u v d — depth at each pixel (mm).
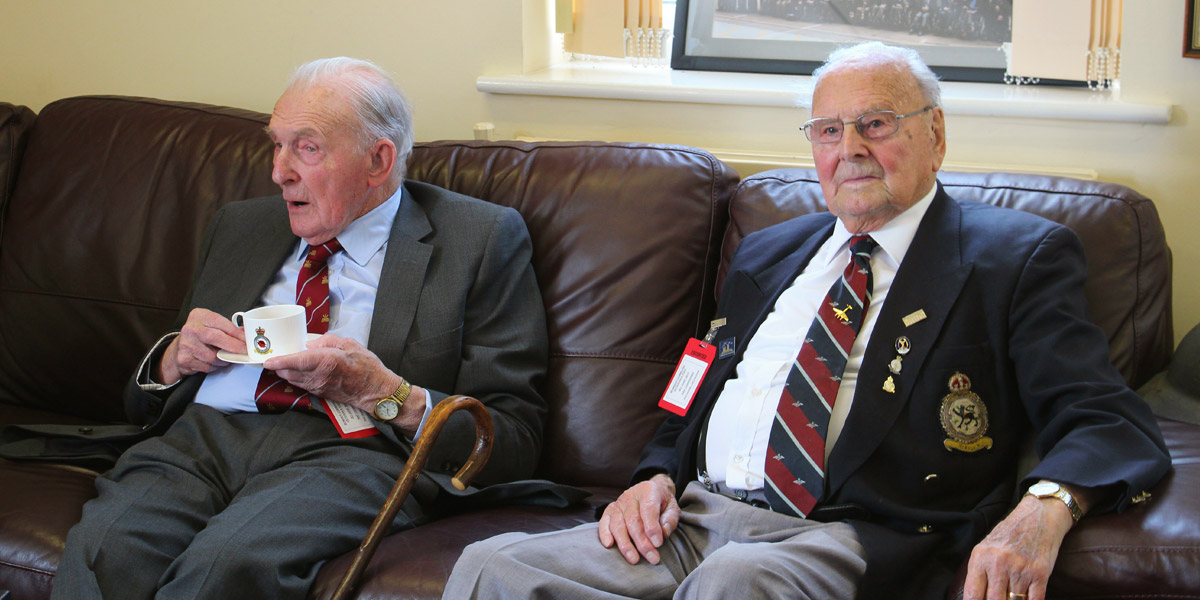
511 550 1454
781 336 1711
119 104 2461
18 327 2322
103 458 1934
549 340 2059
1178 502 1343
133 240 2295
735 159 2398
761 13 2607
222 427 1818
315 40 2734
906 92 1604
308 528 1601
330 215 1915
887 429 1523
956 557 1495
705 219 2072
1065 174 2178
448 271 1958
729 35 2646
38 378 2318
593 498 1893
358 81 1927
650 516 1572
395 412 1771
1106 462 1349
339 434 1810
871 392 1547
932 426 1530
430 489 1779
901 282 1604
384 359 1887
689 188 2076
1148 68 2137
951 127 2299
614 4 2660
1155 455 1372
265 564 1525
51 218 2350
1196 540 1271
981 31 2451
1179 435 1589
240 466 1764
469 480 1671
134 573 1577
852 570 1440
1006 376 1555
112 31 2869
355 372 1738
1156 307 1795
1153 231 1821
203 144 2344
